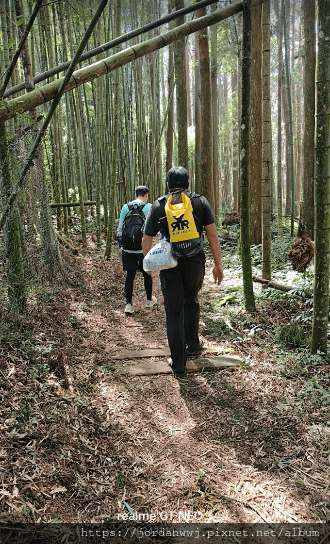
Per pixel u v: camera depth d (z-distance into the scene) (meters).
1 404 2.72
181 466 2.49
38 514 2.05
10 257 3.82
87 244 8.45
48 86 3.34
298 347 3.90
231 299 5.18
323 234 3.39
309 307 4.59
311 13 6.45
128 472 2.43
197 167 9.52
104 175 8.63
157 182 11.74
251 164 7.73
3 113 3.18
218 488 2.33
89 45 8.52
